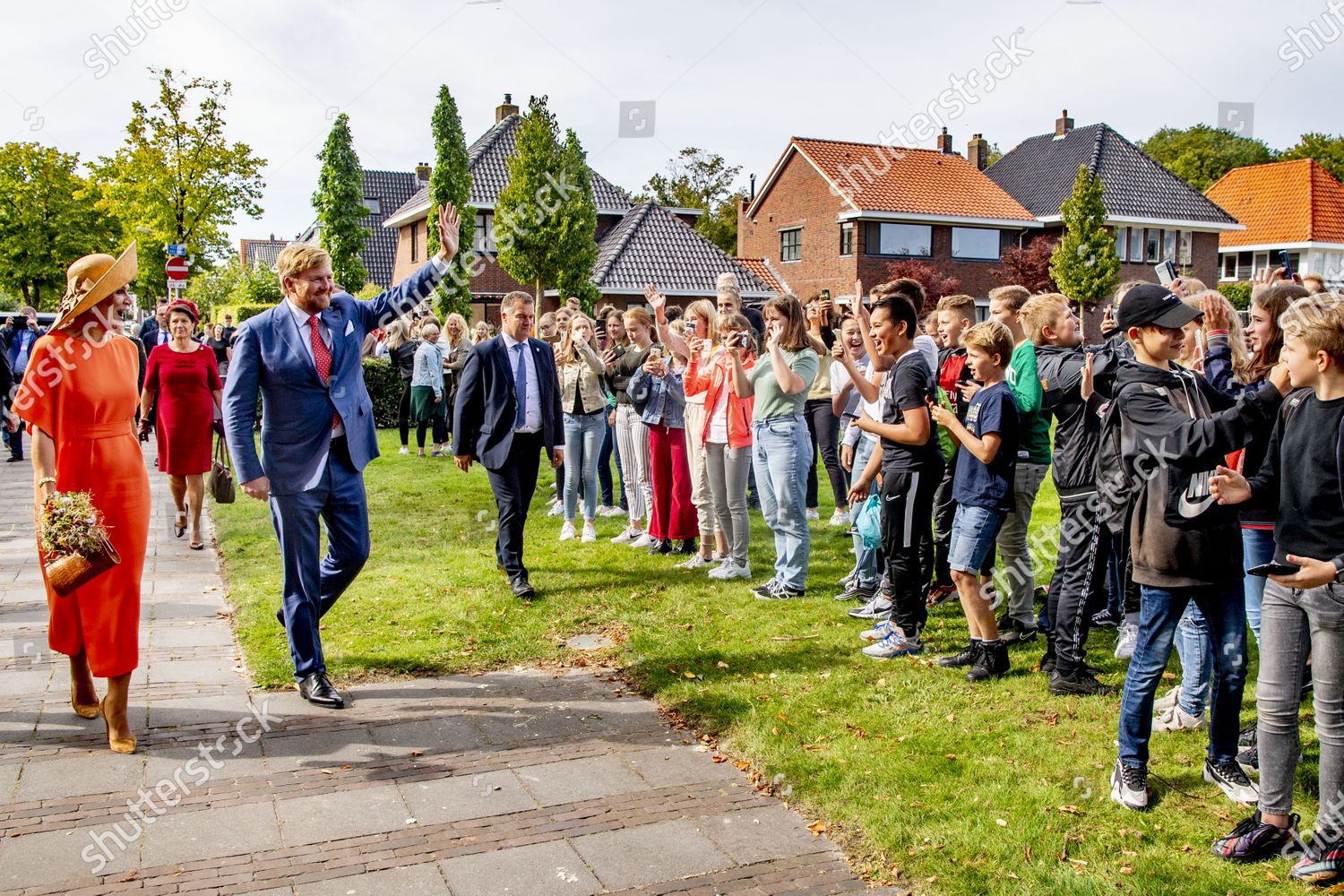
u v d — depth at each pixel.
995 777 3.84
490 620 6.01
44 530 3.95
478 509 9.80
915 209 31.22
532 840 3.52
